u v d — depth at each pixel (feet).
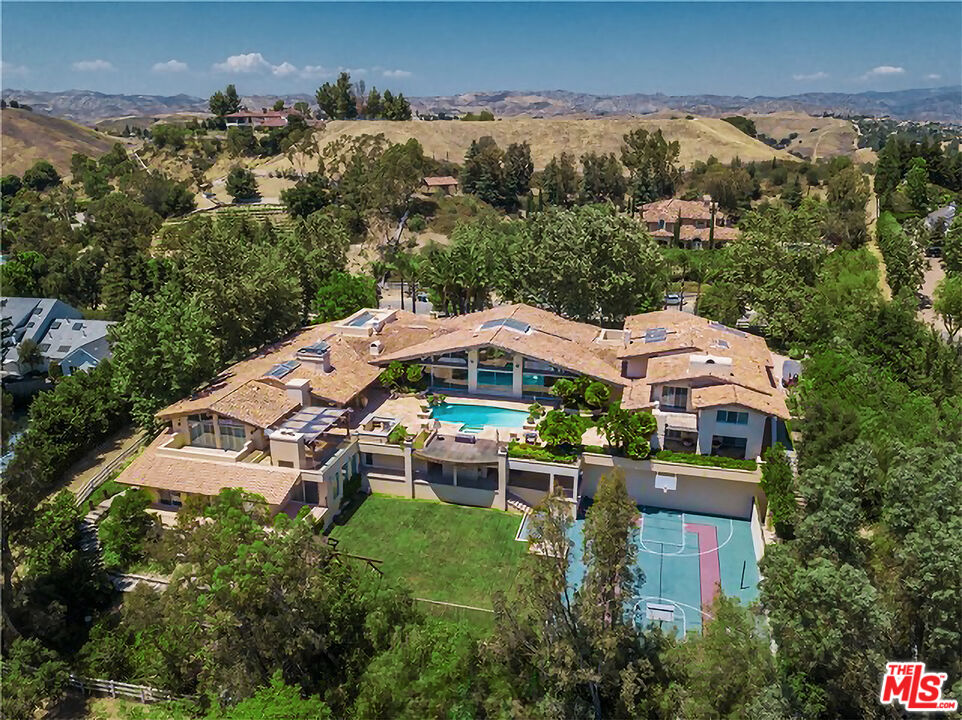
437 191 552.00
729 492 173.88
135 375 198.39
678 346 203.92
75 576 146.20
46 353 287.28
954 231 340.80
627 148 650.02
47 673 123.34
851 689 101.14
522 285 282.77
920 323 248.93
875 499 134.31
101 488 176.55
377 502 183.11
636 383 200.95
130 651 133.49
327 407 192.54
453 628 116.88
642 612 142.61
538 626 112.06
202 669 122.31
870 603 96.12
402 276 348.38
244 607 111.14
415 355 214.48
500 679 111.14
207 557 114.73
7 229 466.29
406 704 101.86
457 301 300.40
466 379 218.18
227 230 261.65
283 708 100.17
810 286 305.73
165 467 172.35
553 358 204.44
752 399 173.06
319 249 317.22
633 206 540.52
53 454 189.67
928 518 106.42
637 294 277.64
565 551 104.99
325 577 118.93
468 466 184.44
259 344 242.78
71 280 375.45
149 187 526.98
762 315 280.92
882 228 402.11
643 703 105.09
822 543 111.04
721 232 459.73
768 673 106.01
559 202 570.05
